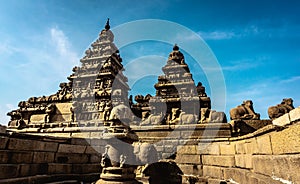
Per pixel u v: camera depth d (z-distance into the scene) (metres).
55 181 9.27
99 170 11.27
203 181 9.90
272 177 5.55
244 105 12.48
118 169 7.09
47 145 9.45
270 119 11.24
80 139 11.07
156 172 10.68
